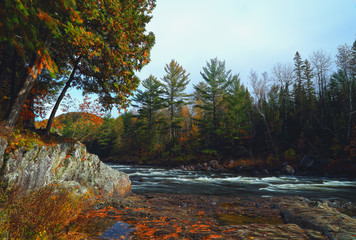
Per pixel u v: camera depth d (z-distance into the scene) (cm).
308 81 4431
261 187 1402
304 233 427
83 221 482
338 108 3444
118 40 801
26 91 735
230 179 1895
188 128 5072
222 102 4088
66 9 336
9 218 339
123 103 1024
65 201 480
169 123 4897
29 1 287
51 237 349
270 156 3266
